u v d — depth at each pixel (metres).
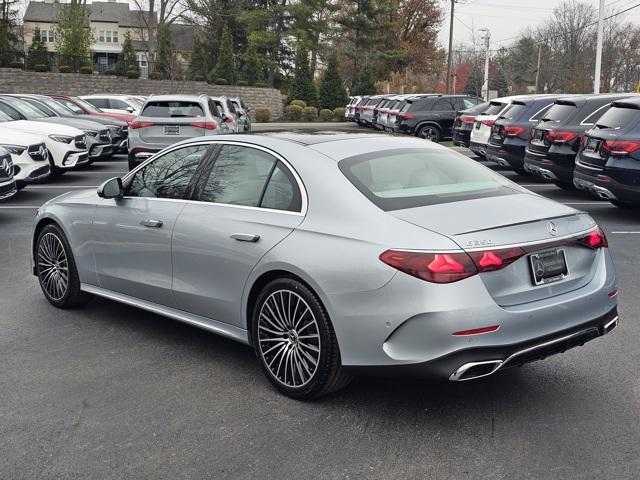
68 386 4.60
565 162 12.76
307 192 4.34
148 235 5.21
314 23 54.53
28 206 11.88
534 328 3.85
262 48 58.16
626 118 10.21
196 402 4.35
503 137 15.55
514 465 3.54
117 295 5.68
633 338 5.55
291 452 3.70
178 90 45.09
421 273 3.68
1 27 44.75
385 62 61.22
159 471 3.53
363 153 4.61
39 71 42.09
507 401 4.32
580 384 4.60
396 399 4.36
